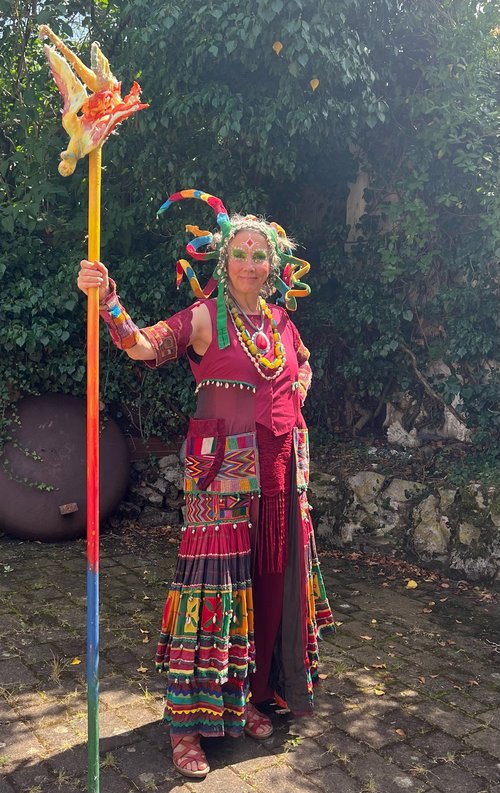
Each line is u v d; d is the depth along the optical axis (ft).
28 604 12.86
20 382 17.15
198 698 8.15
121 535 17.67
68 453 16.67
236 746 8.57
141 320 17.75
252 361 8.14
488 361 16.92
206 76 15.40
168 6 14.24
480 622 12.79
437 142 16.01
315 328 19.51
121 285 17.70
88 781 7.02
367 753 8.50
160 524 18.78
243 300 8.44
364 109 15.47
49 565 15.08
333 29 14.14
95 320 6.81
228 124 14.76
